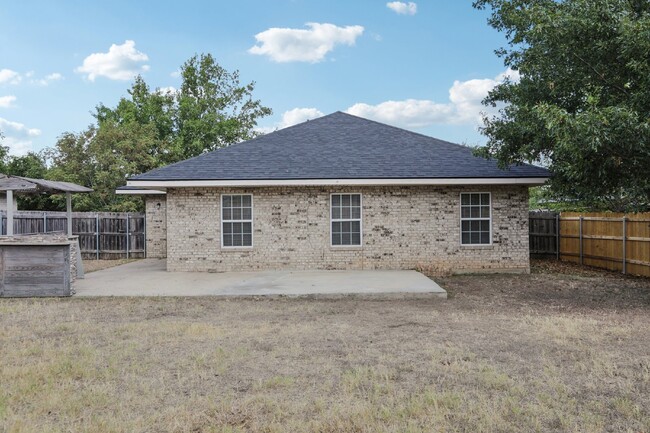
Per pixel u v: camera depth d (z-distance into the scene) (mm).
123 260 19562
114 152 27578
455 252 14844
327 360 6082
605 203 17281
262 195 14867
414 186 14875
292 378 5414
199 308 9656
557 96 11273
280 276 13406
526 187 14867
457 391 4980
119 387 5176
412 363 5938
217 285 11938
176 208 14867
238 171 14523
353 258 14852
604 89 10047
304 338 7199
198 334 7434
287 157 15508
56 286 10750
